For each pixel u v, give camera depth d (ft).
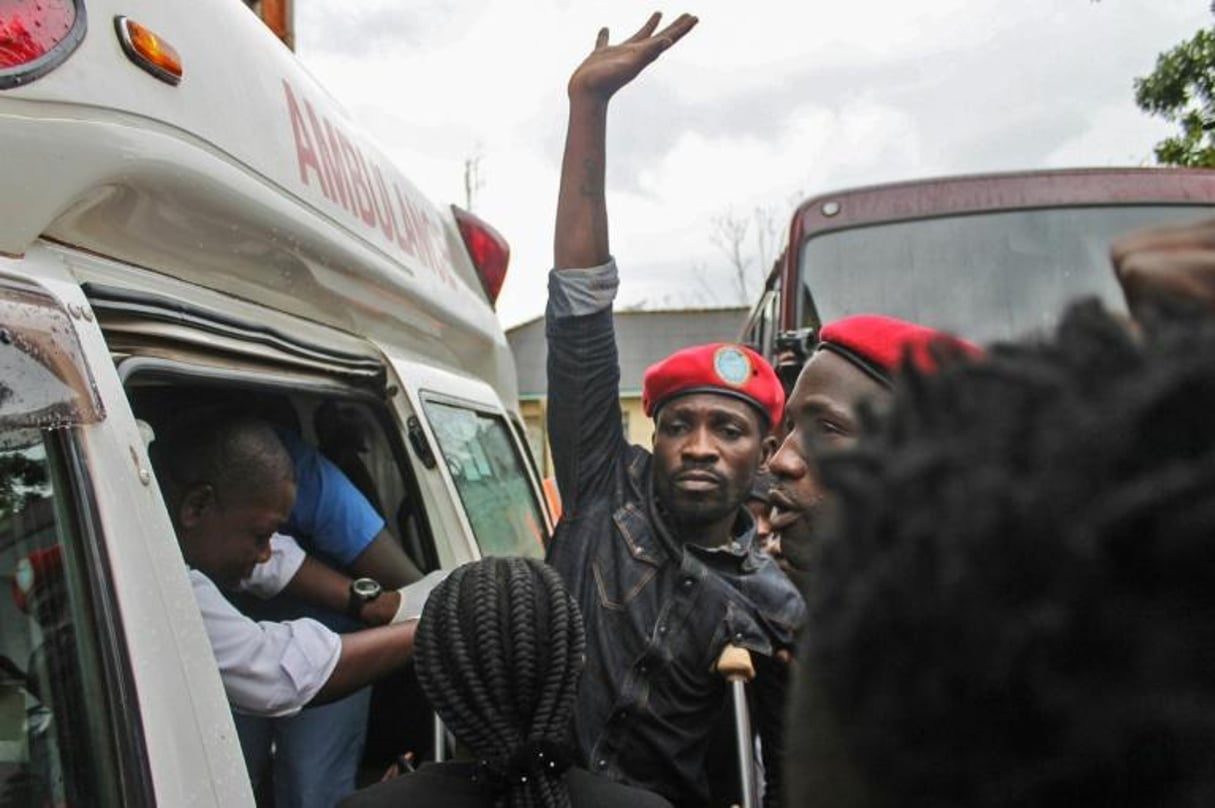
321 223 8.07
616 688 6.45
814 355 5.76
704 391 6.54
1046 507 1.19
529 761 4.55
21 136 4.71
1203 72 22.97
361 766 9.41
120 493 4.54
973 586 1.21
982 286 17.61
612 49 7.31
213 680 4.74
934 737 1.26
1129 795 1.17
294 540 8.38
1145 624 1.14
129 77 5.50
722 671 6.24
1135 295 1.72
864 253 18.17
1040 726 1.19
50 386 4.32
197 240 6.45
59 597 4.20
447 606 4.72
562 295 7.12
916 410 1.40
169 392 8.27
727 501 6.56
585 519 7.06
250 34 7.46
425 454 9.55
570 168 7.29
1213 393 1.18
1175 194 17.74
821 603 1.43
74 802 4.05
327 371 8.36
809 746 1.48
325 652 6.81
